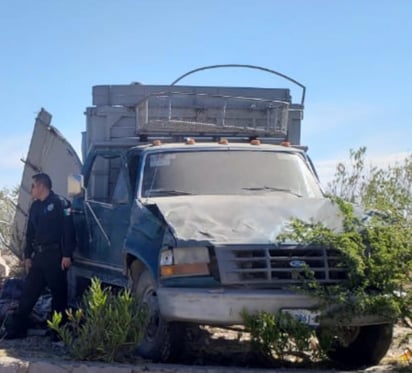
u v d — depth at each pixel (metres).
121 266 6.22
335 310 5.12
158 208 5.61
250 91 8.23
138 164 6.45
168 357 5.46
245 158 6.55
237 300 5.04
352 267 5.20
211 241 5.18
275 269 5.15
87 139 8.05
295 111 8.14
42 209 6.86
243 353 5.93
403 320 5.35
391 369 5.53
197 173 6.35
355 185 7.63
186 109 8.08
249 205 5.68
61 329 5.60
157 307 5.45
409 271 5.29
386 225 5.46
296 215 5.58
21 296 6.80
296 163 6.68
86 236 7.12
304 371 5.22
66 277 6.91
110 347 5.33
